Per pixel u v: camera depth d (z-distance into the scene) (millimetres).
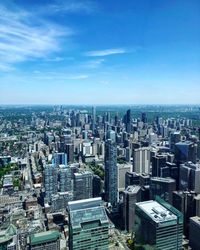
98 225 156500
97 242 156875
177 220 160500
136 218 183750
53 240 188750
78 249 152125
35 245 184625
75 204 162125
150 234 162625
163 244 157875
